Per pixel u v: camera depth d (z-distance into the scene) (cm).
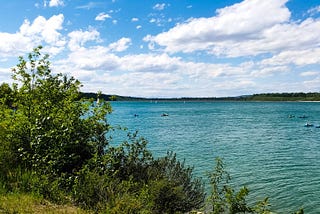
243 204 744
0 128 1038
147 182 988
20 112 1070
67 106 1095
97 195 853
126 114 11369
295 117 9450
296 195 1692
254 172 2203
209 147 3422
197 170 2198
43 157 962
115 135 4256
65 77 1171
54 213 725
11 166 967
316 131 5447
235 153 3034
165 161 1087
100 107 1128
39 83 1134
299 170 2291
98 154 1089
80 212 756
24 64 1115
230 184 1870
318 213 1443
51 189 852
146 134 4772
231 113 12175
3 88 1110
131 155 1066
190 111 14088
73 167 1026
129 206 768
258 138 4359
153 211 844
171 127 6131
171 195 910
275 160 2683
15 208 715
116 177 981
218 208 781
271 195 1691
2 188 821
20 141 1027
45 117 1038
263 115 10700
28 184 870
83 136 1080
